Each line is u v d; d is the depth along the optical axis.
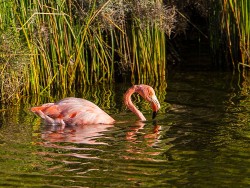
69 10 16.34
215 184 8.98
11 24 14.98
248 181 9.07
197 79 17.38
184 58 20.44
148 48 17.27
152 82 17.20
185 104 14.32
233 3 17.97
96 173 9.41
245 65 17.88
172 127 12.20
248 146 10.77
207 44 21.59
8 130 12.09
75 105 12.77
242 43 18.09
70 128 12.30
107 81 17.31
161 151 10.55
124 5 16.69
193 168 9.66
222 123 12.39
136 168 9.66
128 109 13.96
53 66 16.09
